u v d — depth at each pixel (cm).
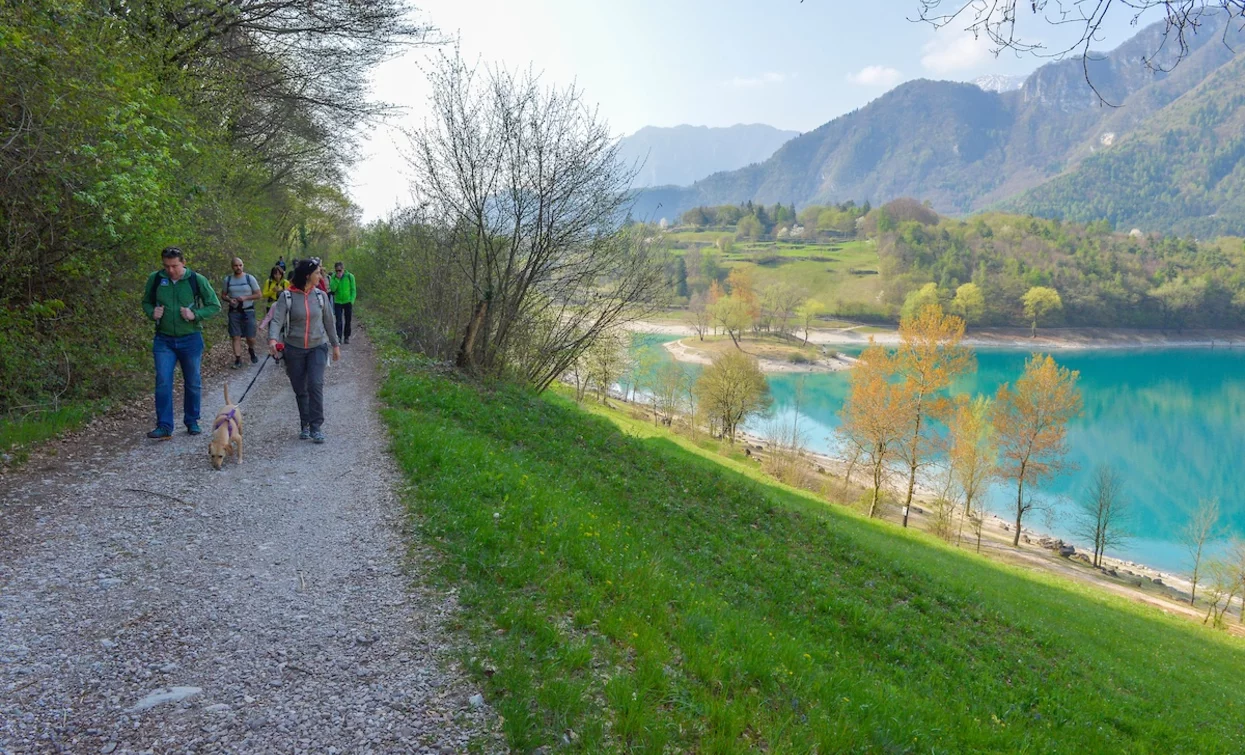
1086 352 13975
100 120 800
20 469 641
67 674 348
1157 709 1011
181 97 1315
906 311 14125
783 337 12600
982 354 13288
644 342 4766
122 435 795
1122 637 1611
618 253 1612
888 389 4122
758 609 807
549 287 1631
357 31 1703
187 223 1148
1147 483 6256
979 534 4453
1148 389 10488
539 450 1093
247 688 348
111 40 975
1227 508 5619
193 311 787
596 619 472
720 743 362
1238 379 11169
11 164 731
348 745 311
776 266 19188
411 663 381
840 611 917
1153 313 15700
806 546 1257
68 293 924
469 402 1184
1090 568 4372
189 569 477
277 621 416
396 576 487
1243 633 3409
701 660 459
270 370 1316
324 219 4069
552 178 1384
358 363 1449
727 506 1302
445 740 320
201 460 723
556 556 565
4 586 430
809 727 428
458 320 1742
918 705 629
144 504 588
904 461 4531
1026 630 1222
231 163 1686
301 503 619
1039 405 4569
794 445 5269
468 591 470
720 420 5994
